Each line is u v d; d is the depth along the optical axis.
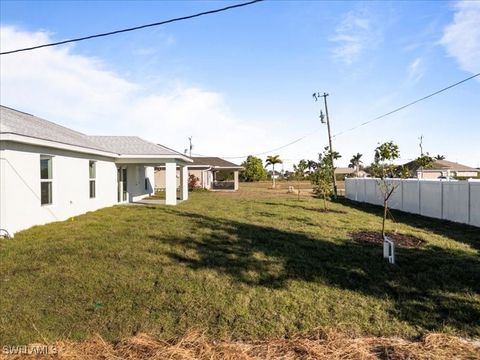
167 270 6.68
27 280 6.09
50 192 12.16
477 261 7.48
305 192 34.81
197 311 5.00
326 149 19.38
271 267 6.96
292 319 4.81
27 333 4.39
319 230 11.15
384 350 4.07
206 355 3.95
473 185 12.80
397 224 13.02
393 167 10.49
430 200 15.69
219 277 6.35
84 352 4.03
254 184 56.88
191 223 12.18
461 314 4.93
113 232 10.29
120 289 5.73
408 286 5.96
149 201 21.70
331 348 4.09
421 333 4.45
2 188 9.51
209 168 38.72
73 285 5.89
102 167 17.08
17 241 9.02
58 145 11.81
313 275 6.50
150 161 18.89
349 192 27.33
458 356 3.92
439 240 9.83
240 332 4.47
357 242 9.32
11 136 9.40
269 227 11.62
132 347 4.13
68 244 8.65
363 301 5.37
